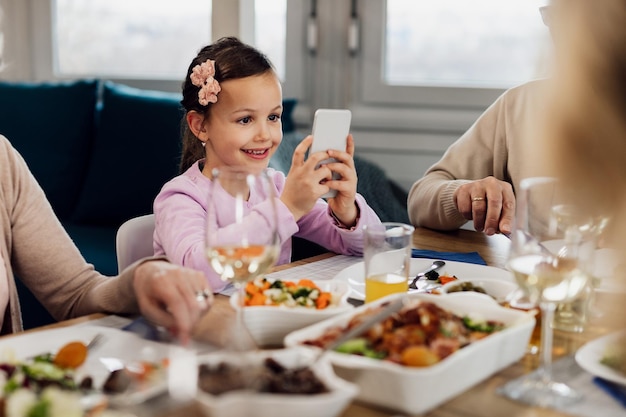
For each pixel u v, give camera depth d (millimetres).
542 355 842
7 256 1307
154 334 887
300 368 715
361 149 3197
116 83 3600
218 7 2945
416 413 712
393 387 705
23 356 853
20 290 2605
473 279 1131
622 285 377
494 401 750
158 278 963
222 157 1622
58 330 918
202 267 1267
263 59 1625
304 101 3242
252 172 954
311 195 1352
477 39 3016
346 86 3180
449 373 727
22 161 1373
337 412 656
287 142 2578
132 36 3572
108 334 892
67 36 3693
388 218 2549
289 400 630
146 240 1484
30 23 3717
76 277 1282
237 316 906
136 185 2939
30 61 3752
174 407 680
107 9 3594
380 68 3117
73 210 3125
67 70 3723
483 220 1679
